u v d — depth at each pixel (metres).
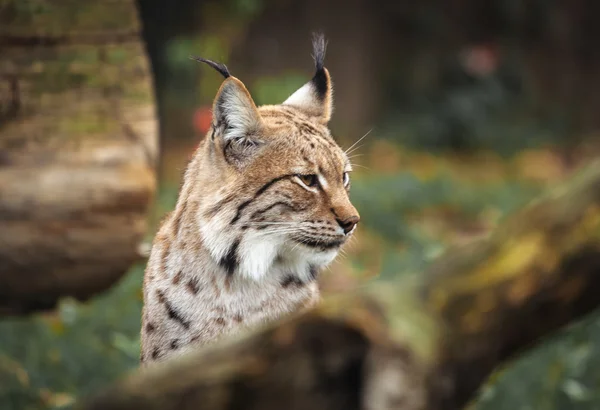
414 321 4.34
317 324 4.42
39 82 10.20
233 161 8.69
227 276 8.66
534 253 4.38
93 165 10.04
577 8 38.25
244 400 4.48
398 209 23.97
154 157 10.44
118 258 10.04
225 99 8.59
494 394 10.33
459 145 33.59
